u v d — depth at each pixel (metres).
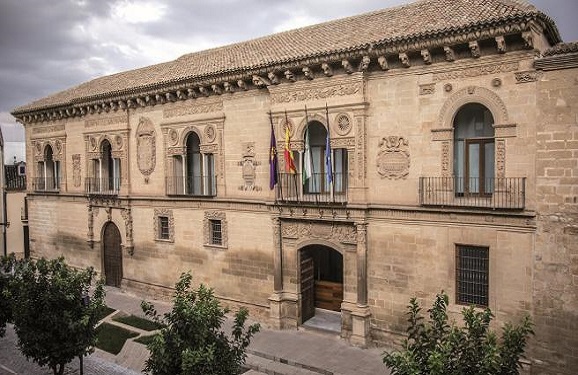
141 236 28.03
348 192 19.42
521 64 15.68
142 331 22.09
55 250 34.31
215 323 11.82
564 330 15.27
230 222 23.75
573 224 14.98
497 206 16.17
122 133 28.34
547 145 15.32
